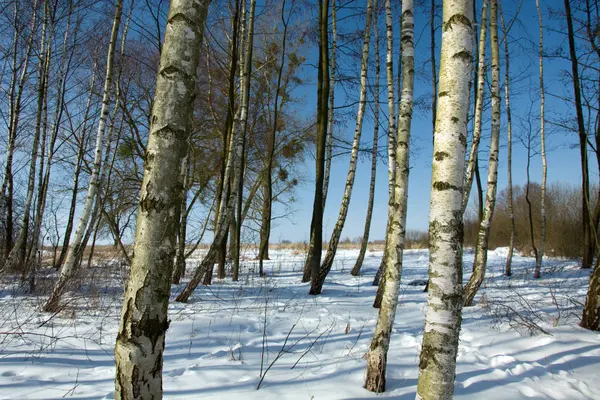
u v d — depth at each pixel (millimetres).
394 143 7605
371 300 7828
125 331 1882
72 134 12602
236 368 3875
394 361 4258
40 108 10453
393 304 3586
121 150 12086
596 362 4309
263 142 14688
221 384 3496
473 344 5012
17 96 10234
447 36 2445
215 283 9750
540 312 6414
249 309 6445
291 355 4379
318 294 8344
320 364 4109
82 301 6695
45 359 3951
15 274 9945
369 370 3520
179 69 2021
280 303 7074
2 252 12969
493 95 7887
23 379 3467
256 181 15711
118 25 7062
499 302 7055
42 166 11094
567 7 12391
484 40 8258
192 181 12531
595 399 3535
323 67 9250
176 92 2006
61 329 5027
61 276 6137
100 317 5680
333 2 10250
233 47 9539
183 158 2027
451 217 2369
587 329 5477
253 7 8234
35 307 6305
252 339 4910
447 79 2420
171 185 1972
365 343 4816
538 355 4543
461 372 4055
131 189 11961
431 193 2473
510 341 5047
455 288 2359
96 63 10625
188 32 2057
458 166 2383
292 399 3227
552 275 11969
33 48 11102
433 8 9922
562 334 5234
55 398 3102
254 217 17422
